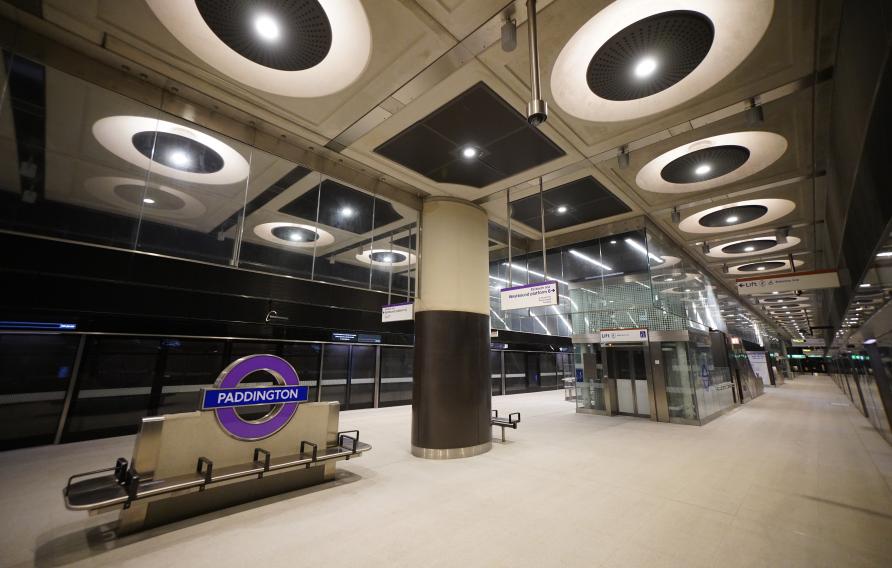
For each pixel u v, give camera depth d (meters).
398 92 4.81
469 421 6.84
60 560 3.19
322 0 3.50
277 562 3.20
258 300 9.75
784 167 6.62
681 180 7.25
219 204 6.38
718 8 3.52
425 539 3.61
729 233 10.36
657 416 10.81
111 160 5.43
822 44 3.95
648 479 5.41
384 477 5.50
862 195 4.71
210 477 3.98
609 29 3.79
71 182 5.17
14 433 7.00
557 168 6.73
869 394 9.70
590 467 6.01
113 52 4.38
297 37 3.97
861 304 7.80
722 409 12.59
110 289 7.44
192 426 4.26
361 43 4.03
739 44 3.96
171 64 4.53
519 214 9.14
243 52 4.24
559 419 11.17
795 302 20.00
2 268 4.18
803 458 6.60
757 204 8.27
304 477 5.07
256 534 3.70
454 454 6.58
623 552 3.36
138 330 8.32
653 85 4.61
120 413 8.27
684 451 7.10
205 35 4.04
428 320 7.12
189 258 6.02
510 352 20.47
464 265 7.54
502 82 4.61
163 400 8.92
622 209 8.84
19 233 4.31
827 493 4.82
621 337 11.06
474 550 3.41
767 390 23.17
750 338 26.89
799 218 8.99
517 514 4.18
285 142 6.04
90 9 3.77
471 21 3.73
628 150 6.11
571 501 4.56
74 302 6.99
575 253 11.88
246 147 5.82
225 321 9.14
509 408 13.83
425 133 5.71
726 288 17.17
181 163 5.92
